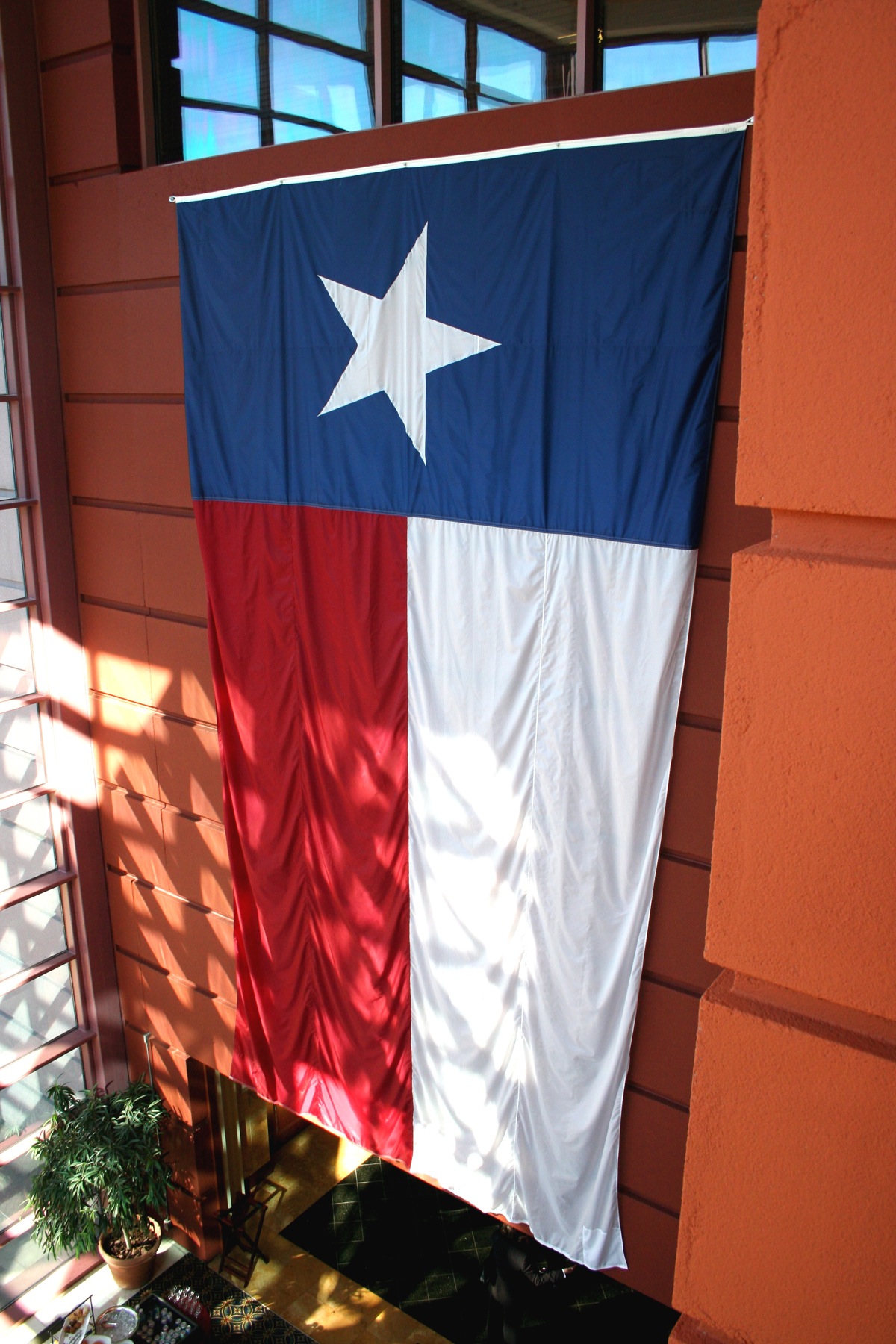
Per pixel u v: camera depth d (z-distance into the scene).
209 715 8.11
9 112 7.68
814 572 1.52
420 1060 7.09
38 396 8.30
